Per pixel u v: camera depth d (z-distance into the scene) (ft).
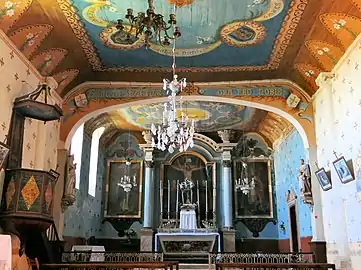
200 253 53.52
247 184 56.54
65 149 39.06
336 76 33.94
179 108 50.85
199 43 33.68
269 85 40.60
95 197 57.06
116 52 35.29
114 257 39.27
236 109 51.55
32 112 29.19
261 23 30.30
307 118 39.75
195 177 60.29
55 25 29.86
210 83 40.65
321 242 36.14
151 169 59.52
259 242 57.82
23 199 25.54
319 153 38.11
